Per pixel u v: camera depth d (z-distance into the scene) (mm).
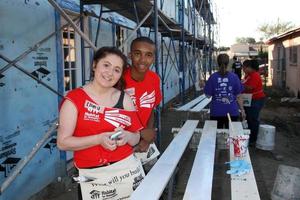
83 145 2402
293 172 4676
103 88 2492
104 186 2559
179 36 13945
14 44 4691
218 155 6816
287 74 20188
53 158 5715
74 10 6238
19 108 4824
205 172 3412
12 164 4664
